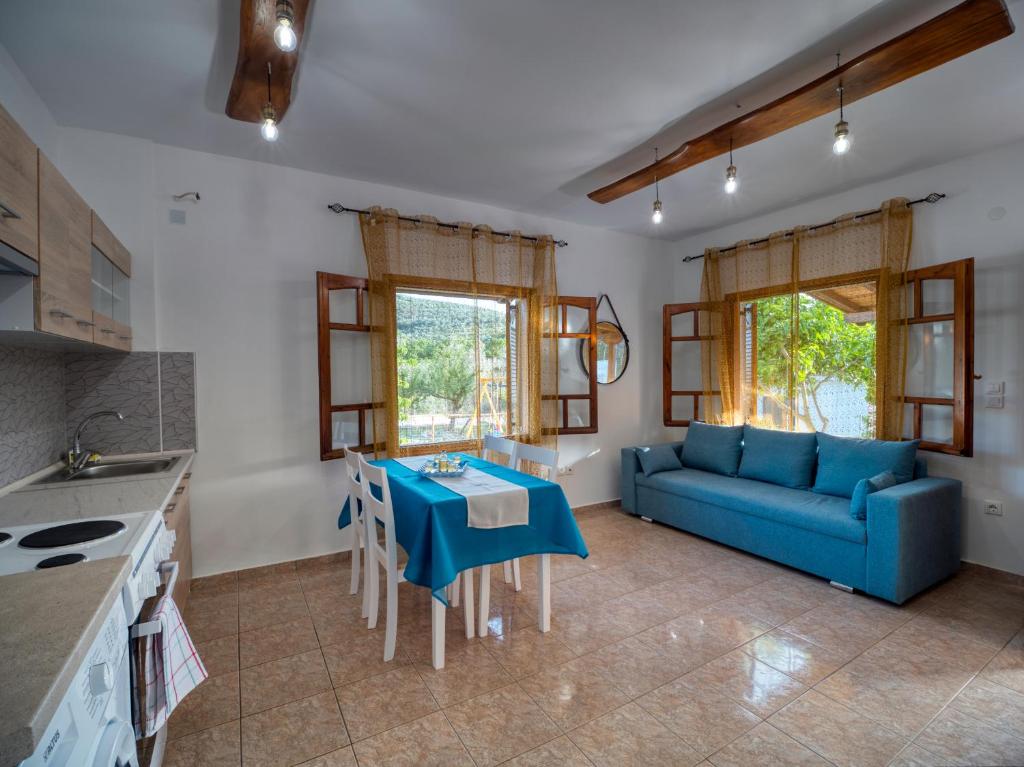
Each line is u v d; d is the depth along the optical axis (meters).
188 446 2.96
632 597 2.87
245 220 3.12
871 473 3.18
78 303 1.88
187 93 2.36
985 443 3.09
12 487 2.04
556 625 2.56
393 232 3.55
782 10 1.84
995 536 3.05
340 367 3.43
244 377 3.11
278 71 1.97
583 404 4.57
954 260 3.19
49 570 1.06
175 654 1.32
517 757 1.68
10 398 2.07
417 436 3.77
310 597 2.87
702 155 2.67
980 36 1.75
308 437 3.30
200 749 1.72
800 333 4.13
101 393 2.76
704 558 3.47
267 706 1.94
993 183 3.04
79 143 2.69
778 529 3.23
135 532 1.42
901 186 3.44
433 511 2.12
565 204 3.99
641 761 1.66
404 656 2.28
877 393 3.46
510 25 1.89
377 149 2.97
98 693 0.86
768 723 1.83
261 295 3.16
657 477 4.14
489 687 2.05
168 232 2.91
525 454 2.93
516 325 4.20
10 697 0.62
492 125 2.68
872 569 2.74
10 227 1.34
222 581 3.03
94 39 1.95
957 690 2.00
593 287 4.63
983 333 3.09
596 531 4.07
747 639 2.40
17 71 2.14
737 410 4.52
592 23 1.89
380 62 2.12
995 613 2.63
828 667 2.17
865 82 2.02
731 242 4.56
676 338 4.73
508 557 2.32
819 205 3.90
